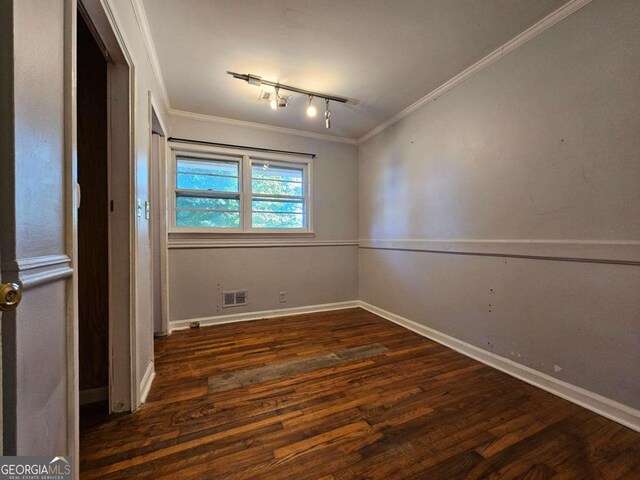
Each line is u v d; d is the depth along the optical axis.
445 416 1.45
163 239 2.65
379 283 3.38
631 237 1.35
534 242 1.76
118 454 1.19
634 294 1.36
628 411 1.37
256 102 2.71
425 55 2.03
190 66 2.15
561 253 1.62
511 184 1.90
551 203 1.68
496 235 2.00
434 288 2.56
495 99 2.00
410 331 2.79
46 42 0.67
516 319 1.88
